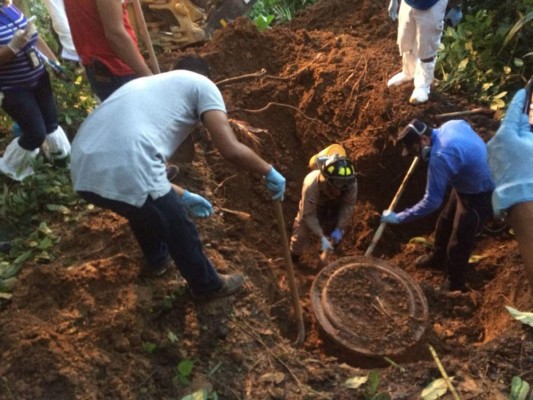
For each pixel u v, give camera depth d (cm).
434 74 590
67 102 540
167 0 676
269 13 872
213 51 611
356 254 530
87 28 403
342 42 619
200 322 367
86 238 423
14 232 439
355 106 552
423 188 528
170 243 336
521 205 273
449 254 460
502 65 595
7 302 380
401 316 391
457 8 589
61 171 473
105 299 373
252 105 580
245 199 529
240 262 421
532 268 272
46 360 331
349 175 401
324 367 355
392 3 532
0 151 500
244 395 338
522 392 331
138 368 343
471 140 425
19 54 412
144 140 311
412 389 342
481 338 435
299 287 465
